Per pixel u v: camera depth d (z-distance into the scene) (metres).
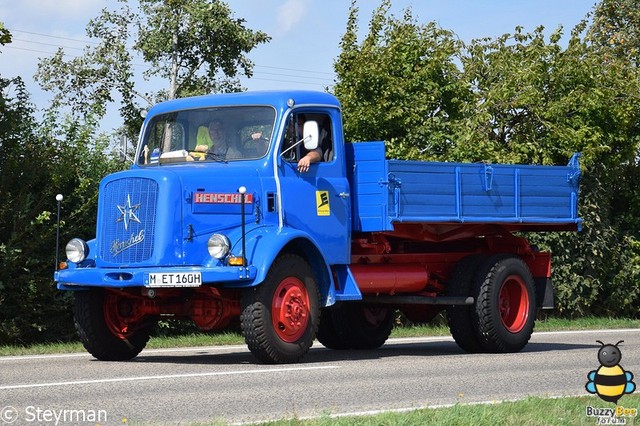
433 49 25.52
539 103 25.70
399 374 11.36
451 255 15.55
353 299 13.58
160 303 12.95
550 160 25.22
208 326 12.75
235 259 11.83
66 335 18.38
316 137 12.75
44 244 18.02
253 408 8.69
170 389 9.77
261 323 11.97
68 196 18.58
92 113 19.36
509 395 9.78
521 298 15.40
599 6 36.78
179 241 12.13
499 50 27.19
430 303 14.88
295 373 11.17
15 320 17.56
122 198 12.41
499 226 16.06
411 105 24.67
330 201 13.47
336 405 8.94
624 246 26.80
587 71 26.27
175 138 13.51
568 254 25.27
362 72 24.55
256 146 13.01
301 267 12.45
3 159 18.34
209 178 12.44
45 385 9.99
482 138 25.02
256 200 12.67
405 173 14.09
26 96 18.98
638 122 27.12
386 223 13.77
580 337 18.77
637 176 27.95
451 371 11.79
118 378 10.56
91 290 12.96
